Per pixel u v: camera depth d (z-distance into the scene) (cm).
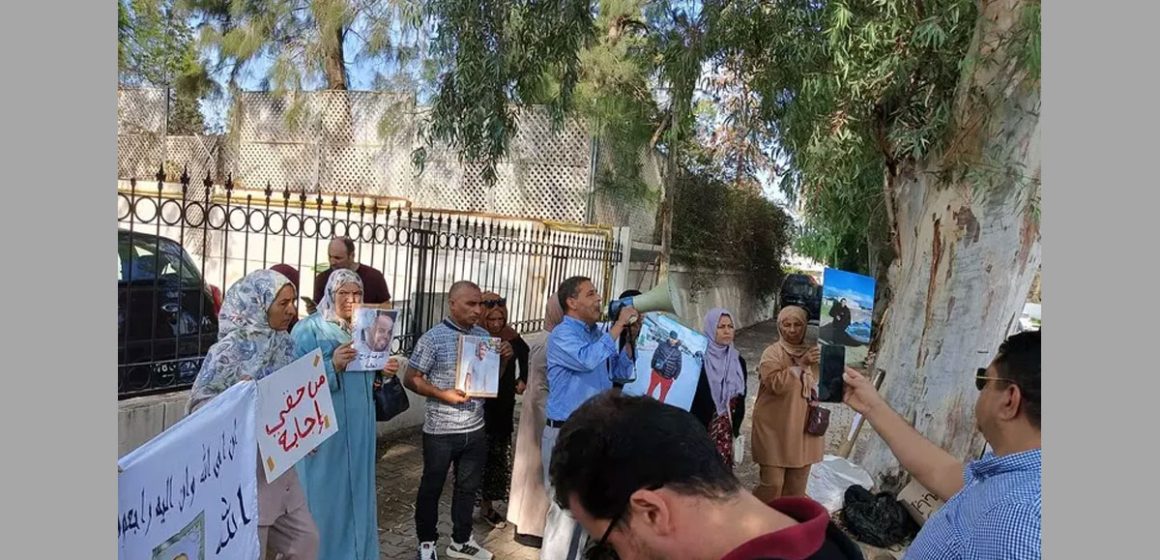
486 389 428
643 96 1200
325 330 378
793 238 1872
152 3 1531
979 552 169
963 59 523
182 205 490
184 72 1555
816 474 541
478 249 882
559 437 144
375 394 411
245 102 1582
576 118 1205
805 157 703
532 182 1346
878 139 606
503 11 640
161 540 214
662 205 1440
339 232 1003
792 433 452
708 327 470
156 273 472
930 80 546
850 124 589
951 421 552
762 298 1902
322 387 330
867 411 265
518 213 1355
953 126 532
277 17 1404
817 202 797
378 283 637
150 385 471
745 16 691
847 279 316
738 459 568
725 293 1698
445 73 683
